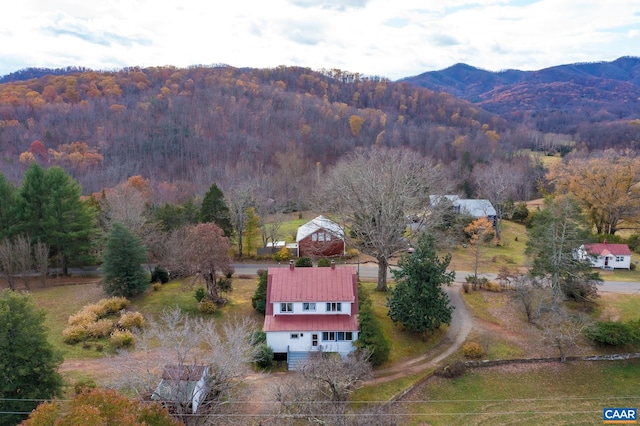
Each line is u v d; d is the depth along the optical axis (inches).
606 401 1406.3
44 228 2172.7
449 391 1416.1
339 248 2573.8
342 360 1417.3
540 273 1851.6
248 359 1237.1
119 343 1553.9
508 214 3262.8
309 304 1578.5
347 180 2034.9
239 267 2431.1
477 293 2048.5
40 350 1158.3
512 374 1499.8
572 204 1913.1
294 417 1159.6
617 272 2367.1
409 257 1710.1
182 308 1846.7
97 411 789.9
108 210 2348.7
